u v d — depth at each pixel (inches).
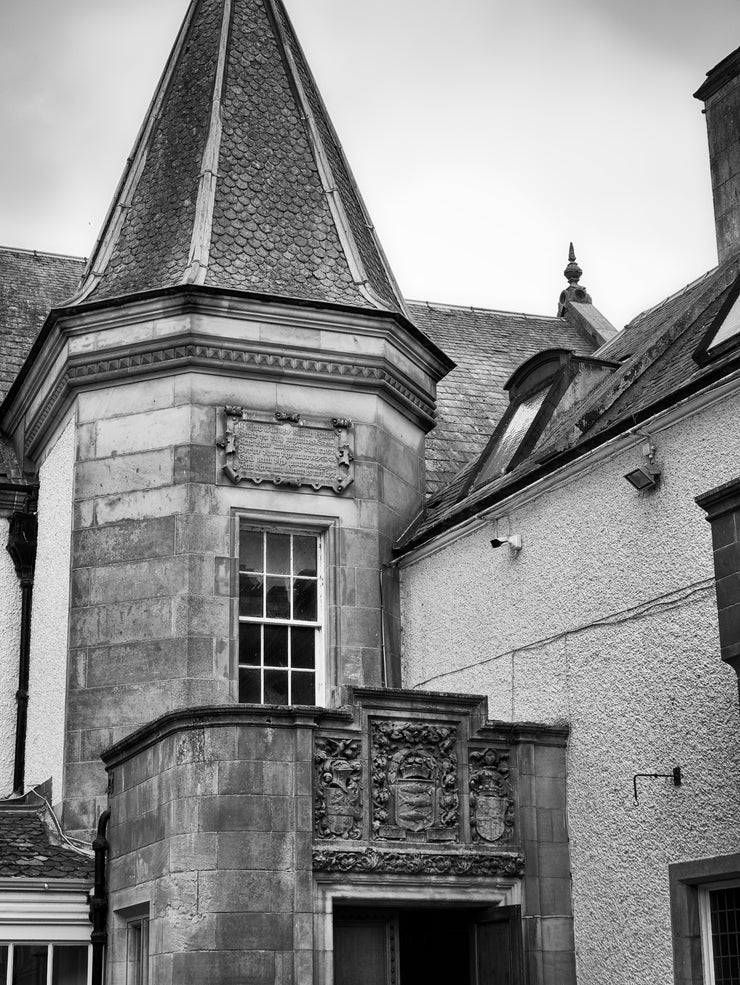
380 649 584.1
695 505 439.8
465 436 713.0
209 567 560.1
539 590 513.7
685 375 476.4
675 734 437.7
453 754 481.1
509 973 468.8
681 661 438.6
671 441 454.6
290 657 573.6
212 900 431.2
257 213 625.0
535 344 854.5
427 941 494.6
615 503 478.3
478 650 544.1
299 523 582.9
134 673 553.6
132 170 652.7
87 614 568.1
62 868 511.8
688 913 424.8
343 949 469.4
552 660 501.0
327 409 597.3
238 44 674.8
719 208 654.5
